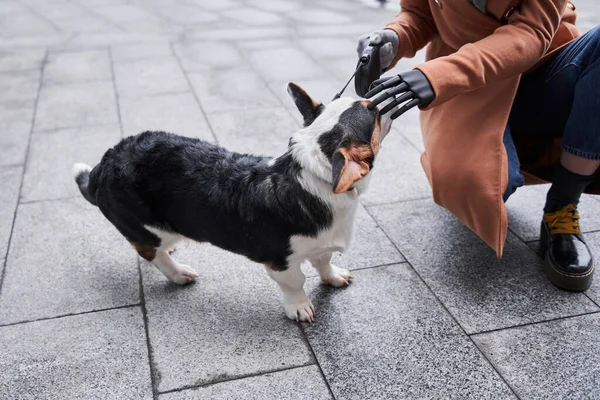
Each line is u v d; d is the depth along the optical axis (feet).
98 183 4.80
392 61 4.94
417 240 5.59
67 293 5.08
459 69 4.01
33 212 6.06
